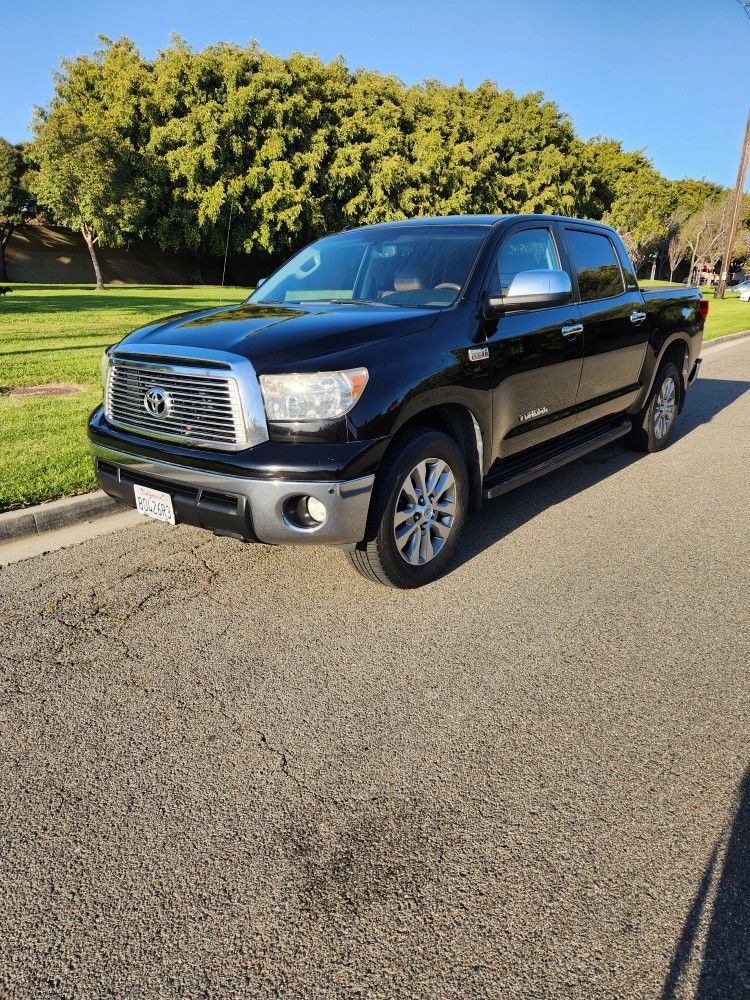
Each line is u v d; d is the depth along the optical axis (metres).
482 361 3.67
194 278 49.62
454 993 1.64
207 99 38.28
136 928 1.81
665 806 2.21
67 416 6.47
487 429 3.81
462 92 47.75
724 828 2.13
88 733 2.55
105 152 34.62
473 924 1.81
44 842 2.08
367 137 40.59
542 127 45.53
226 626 3.28
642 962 1.71
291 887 1.93
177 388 3.19
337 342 3.16
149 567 3.87
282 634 3.21
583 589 3.68
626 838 2.09
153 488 3.34
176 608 3.43
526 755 2.45
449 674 2.91
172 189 39.16
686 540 4.37
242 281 51.56
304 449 2.97
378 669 2.95
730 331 17.34
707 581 3.79
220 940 1.78
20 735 2.53
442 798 2.25
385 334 3.32
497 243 4.09
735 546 4.28
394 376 3.18
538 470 4.34
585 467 6.01
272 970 1.70
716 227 61.19
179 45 38.62
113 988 1.66
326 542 3.09
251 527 3.04
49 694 2.76
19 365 8.99
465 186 40.78
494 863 2.00
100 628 3.24
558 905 1.87
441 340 3.48
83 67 39.91
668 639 3.19
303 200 37.88
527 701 2.74
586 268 4.92
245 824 2.15
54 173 33.78
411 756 2.44
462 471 3.69
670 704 2.73
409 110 41.72
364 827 2.13
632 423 6.07
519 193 44.53
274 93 37.34
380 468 3.23
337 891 1.91
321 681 2.87
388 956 1.73
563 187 45.25
